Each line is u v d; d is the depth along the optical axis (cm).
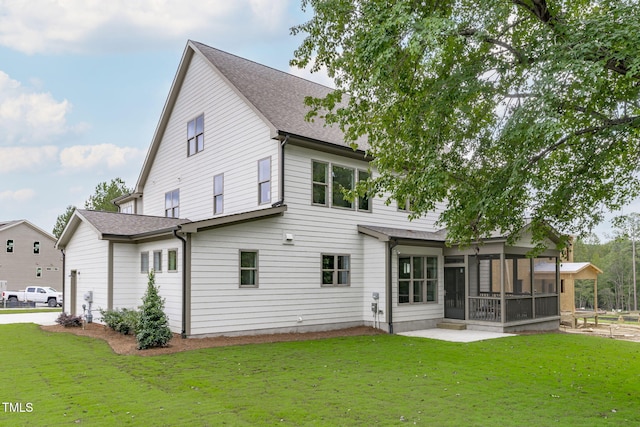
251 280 1395
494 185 764
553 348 1284
